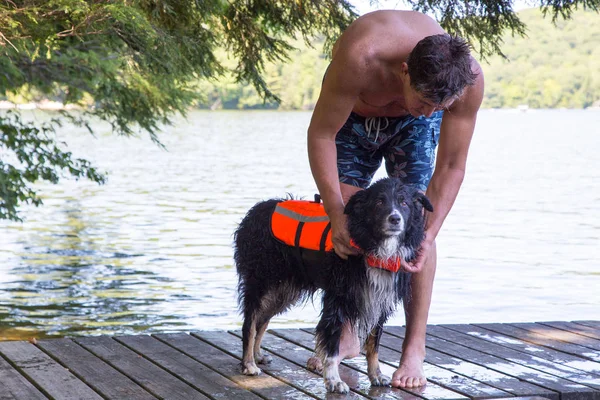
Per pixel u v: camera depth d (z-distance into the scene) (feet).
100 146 177.17
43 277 40.93
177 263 44.50
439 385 14.60
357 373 15.42
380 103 13.66
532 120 327.26
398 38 12.86
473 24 27.53
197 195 83.10
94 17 22.82
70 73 39.40
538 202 78.74
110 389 14.17
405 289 14.15
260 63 31.37
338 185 13.60
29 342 17.51
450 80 11.49
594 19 330.34
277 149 171.83
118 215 66.18
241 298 15.56
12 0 24.25
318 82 272.92
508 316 32.73
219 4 27.45
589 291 37.81
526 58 339.98
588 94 334.03
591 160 145.07
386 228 12.86
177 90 41.19
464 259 45.88
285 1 29.17
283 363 16.17
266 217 15.17
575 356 16.97
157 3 25.98
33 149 39.09
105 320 32.32
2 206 37.04
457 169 14.07
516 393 14.14
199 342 17.69
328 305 13.87
